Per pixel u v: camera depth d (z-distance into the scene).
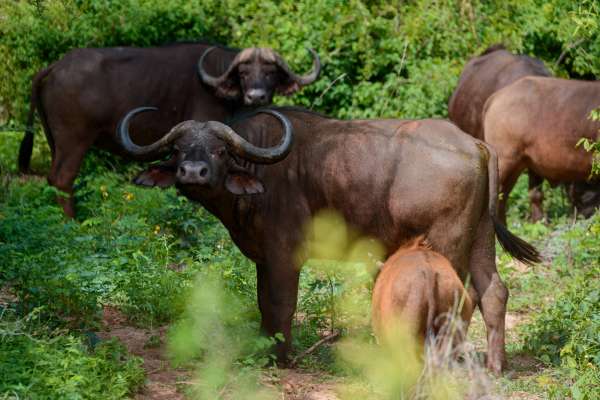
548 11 31.88
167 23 31.09
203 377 13.74
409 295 12.36
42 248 18.33
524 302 19.28
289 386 14.30
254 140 15.68
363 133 14.98
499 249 22.86
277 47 31.06
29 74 31.28
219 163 14.52
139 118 25.20
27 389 12.38
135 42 30.98
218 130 14.59
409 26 31.23
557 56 32.75
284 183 15.31
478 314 18.64
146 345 15.92
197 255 20.42
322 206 15.16
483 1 32.72
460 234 14.41
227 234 22.19
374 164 14.70
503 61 27.92
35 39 30.97
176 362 14.24
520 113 24.11
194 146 14.49
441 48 31.81
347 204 14.90
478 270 14.88
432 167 14.41
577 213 26.39
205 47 26.02
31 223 19.05
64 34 30.84
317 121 15.55
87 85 24.75
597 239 20.81
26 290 16.36
